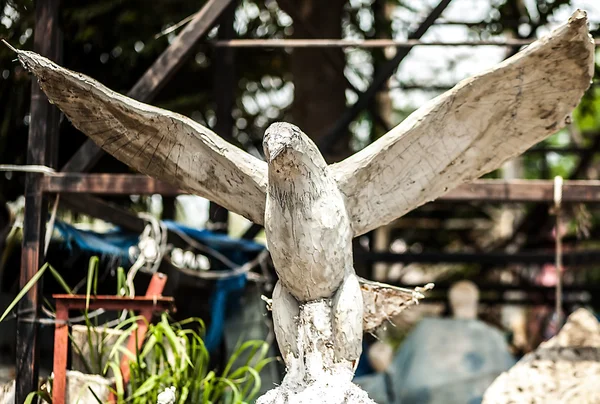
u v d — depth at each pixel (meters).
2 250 8.45
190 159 4.43
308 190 4.00
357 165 4.27
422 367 7.77
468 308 8.36
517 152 4.43
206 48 9.21
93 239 6.93
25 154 8.88
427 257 8.63
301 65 9.57
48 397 5.54
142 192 6.14
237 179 4.37
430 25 7.24
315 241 4.03
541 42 4.05
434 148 4.33
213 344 7.56
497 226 12.45
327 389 3.95
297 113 9.55
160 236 7.02
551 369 5.98
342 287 4.14
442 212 11.89
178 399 5.31
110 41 8.99
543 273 11.66
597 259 8.66
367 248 9.88
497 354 7.83
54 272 5.88
